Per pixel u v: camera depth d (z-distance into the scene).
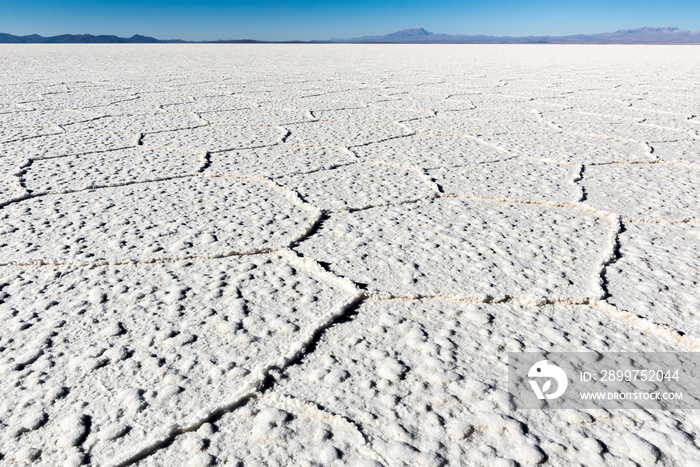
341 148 2.90
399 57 16.42
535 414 0.80
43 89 5.88
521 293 1.18
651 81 7.21
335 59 14.68
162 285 1.23
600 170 2.39
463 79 7.66
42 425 0.77
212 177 2.27
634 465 0.70
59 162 2.50
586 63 12.35
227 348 0.96
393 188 2.10
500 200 1.94
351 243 1.50
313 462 0.70
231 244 1.47
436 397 0.83
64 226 1.62
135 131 3.36
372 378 0.88
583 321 1.08
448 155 2.72
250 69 9.80
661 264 1.35
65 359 0.93
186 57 15.61
